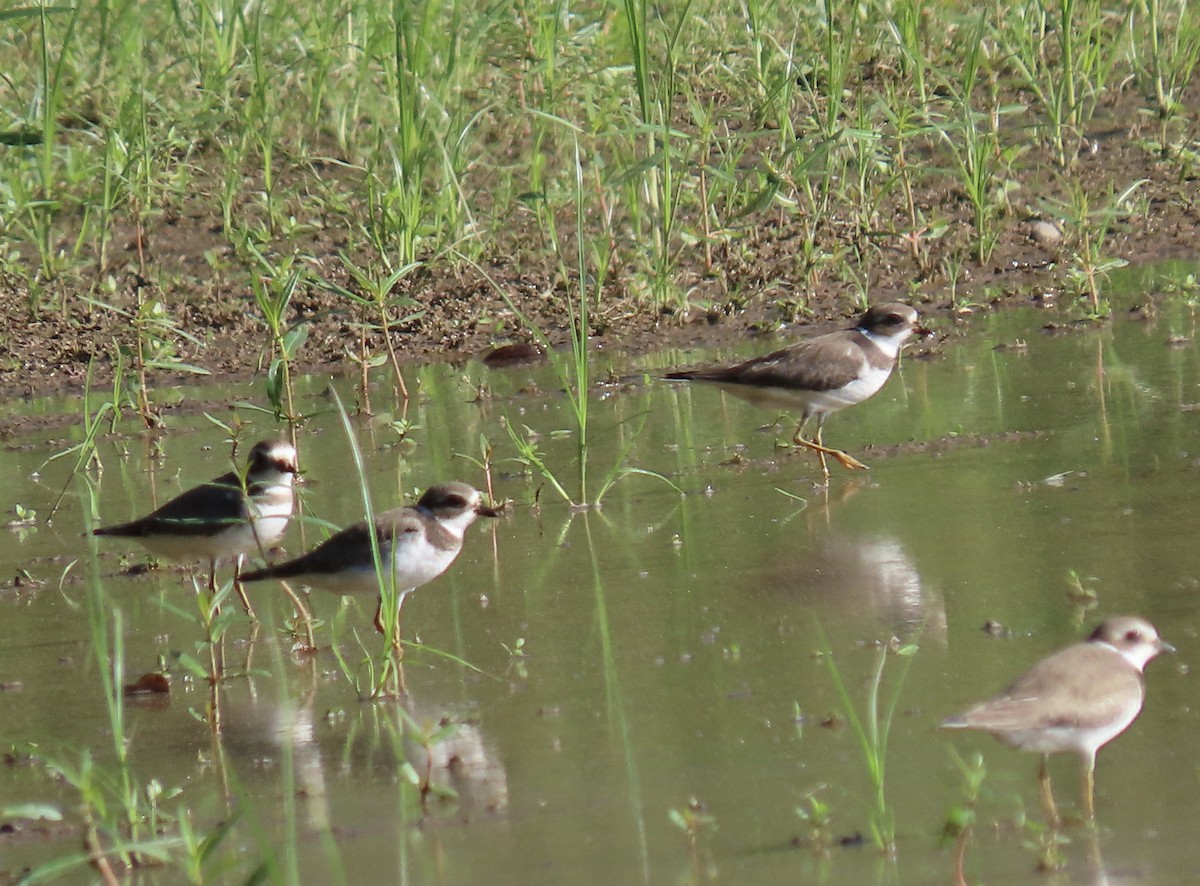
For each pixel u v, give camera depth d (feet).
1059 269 62.13
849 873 25.00
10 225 65.67
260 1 69.87
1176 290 58.54
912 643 33.06
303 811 28.37
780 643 33.76
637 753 29.40
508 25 71.46
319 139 73.72
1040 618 33.63
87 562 41.98
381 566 33.88
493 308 61.82
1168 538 37.37
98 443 52.06
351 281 63.57
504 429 50.88
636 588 37.55
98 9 77.36
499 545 41.29
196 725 32.22
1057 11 78.23
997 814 26.55
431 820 27.63
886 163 67.00
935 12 77.15
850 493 43.19
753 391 46.83
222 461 49.03
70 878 26.71
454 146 66.80
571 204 67.67
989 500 41.42
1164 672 30.86
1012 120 73.05
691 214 67.72
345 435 51.39
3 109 70.95
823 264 62.59
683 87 70.74
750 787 27.86
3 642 36.94
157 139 70.08
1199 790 26.61
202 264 66.28
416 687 33.22
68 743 31.68
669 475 45.98
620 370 56.39
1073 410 47.83
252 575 35.70
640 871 25.43
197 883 25.20
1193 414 46.24
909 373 53.72
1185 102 73.67
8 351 60.54
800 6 76.43
